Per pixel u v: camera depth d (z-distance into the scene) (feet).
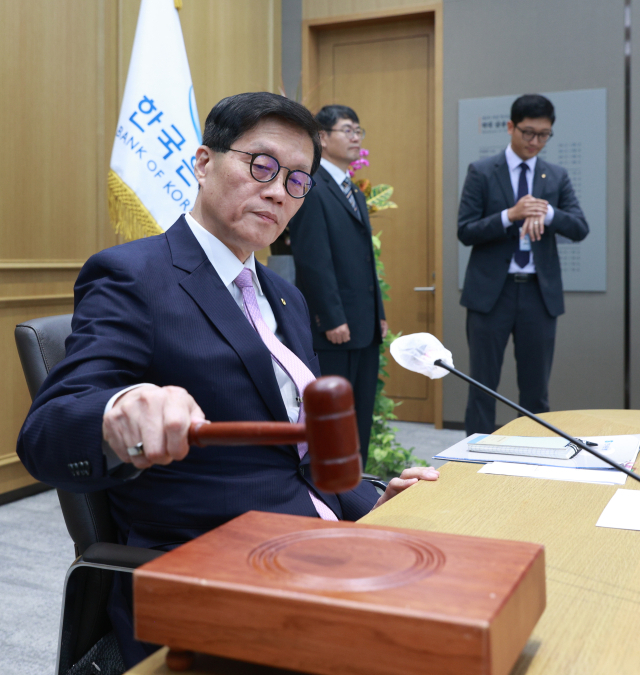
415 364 2.99
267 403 3.38
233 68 14.83
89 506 3.42
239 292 3.73
